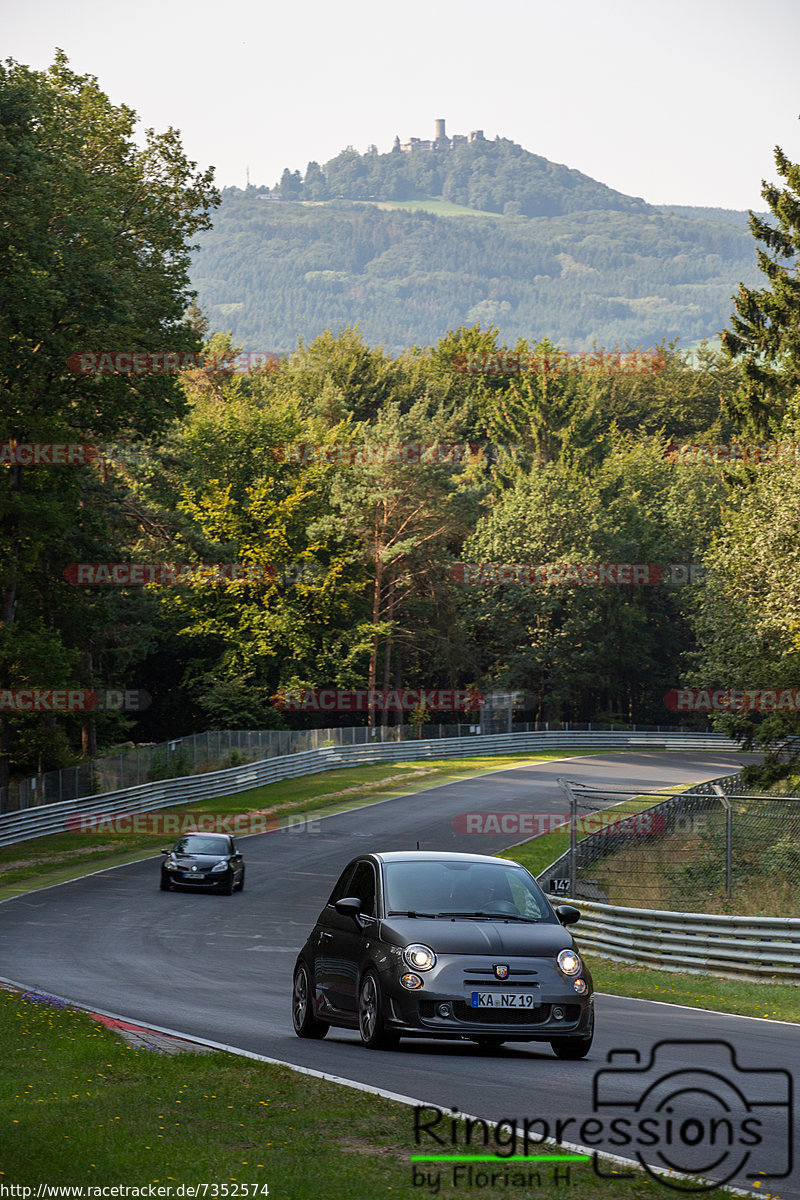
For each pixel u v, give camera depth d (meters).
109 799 90.31
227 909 59.00
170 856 65.31
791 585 72.06
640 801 101.44
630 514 191.50
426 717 156.50
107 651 115.50
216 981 36.03
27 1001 27.17
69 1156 13.67
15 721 91.81
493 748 150.88
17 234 64.62
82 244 70.69
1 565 80.81
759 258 92.56
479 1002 20.45
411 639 166.25
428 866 23.28
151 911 57.19
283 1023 27.16
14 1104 16.41
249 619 147.50
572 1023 20.88
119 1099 16.77
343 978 22.70
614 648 180.50
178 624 152.88
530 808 100.12
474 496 157.88
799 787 74.94
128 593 114.31
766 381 92.38
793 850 58.62
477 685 175.62
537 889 23.30
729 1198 12.61
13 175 65.25
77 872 71.38
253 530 153.88
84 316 69.00
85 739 111.69
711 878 58.47
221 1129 15.09
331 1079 18.08
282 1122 15.42
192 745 105.31
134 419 82.94
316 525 149.12
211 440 158.12
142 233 80.81
